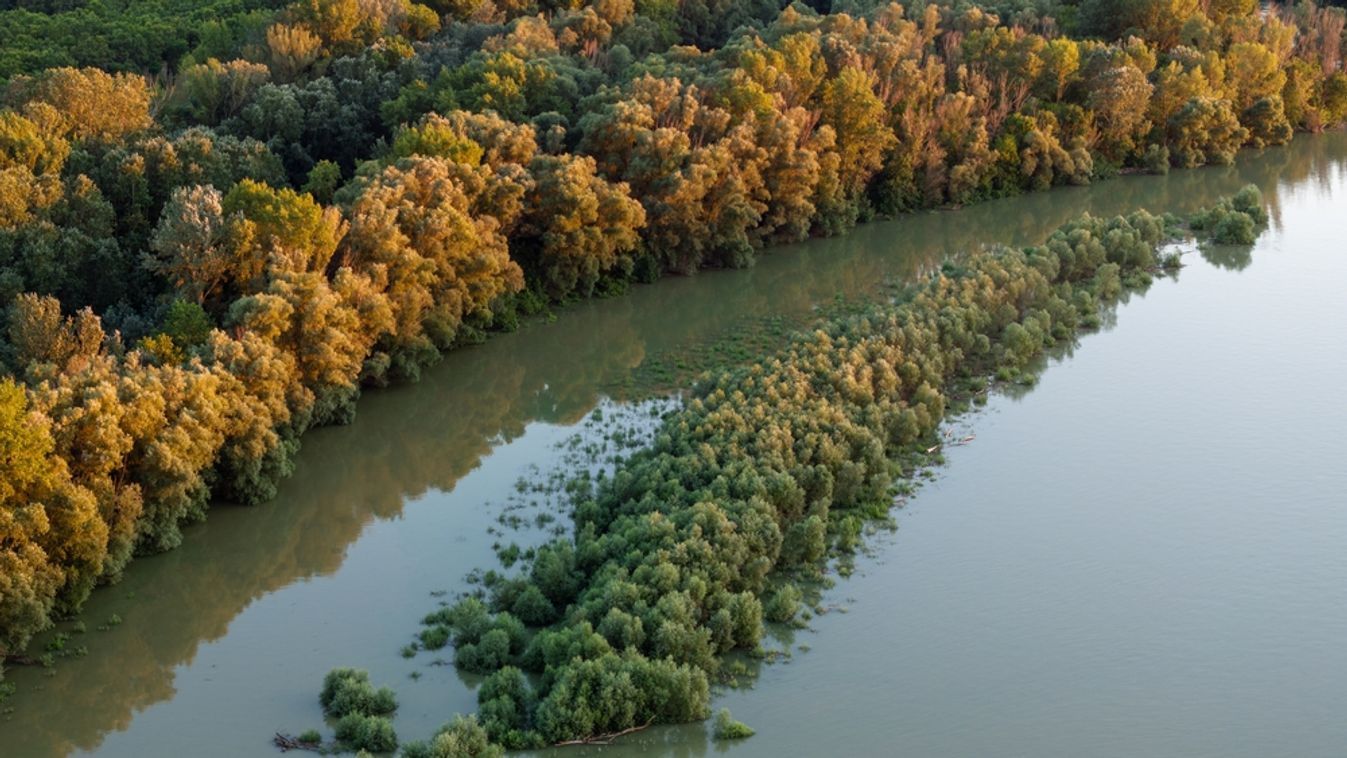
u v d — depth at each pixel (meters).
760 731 71.56
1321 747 70.62
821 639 80.00
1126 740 71.06
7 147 122.62
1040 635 80.44
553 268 139.12
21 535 77.88
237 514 97.25
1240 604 83.81
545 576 82.69
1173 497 96.81
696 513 84.56
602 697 70.69
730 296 144.88
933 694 74.88
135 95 142.75
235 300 108.12
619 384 121.31
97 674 78.62
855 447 98.56
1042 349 125.12
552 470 103.69
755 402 102.69
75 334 105.62
